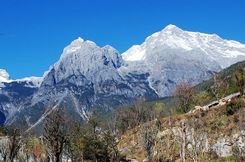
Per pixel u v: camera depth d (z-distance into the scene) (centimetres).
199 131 10850
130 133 13862
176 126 11869
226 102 12262
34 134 11600
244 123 10262
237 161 9231
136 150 12619
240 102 11638
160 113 16112
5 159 10638
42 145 11106
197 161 10150
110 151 11825
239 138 10038
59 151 8656
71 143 11588
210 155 10375
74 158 11838
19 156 11288
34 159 11169
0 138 11006
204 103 15388
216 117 11481
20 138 11138
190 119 11712
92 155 11712
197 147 10469
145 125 11975
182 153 10475
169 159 11194
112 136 11994
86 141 11700
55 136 8619
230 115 11381
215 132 10881
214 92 14688
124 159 12138
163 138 11806
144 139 11425
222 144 10462
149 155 11281
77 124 11788
